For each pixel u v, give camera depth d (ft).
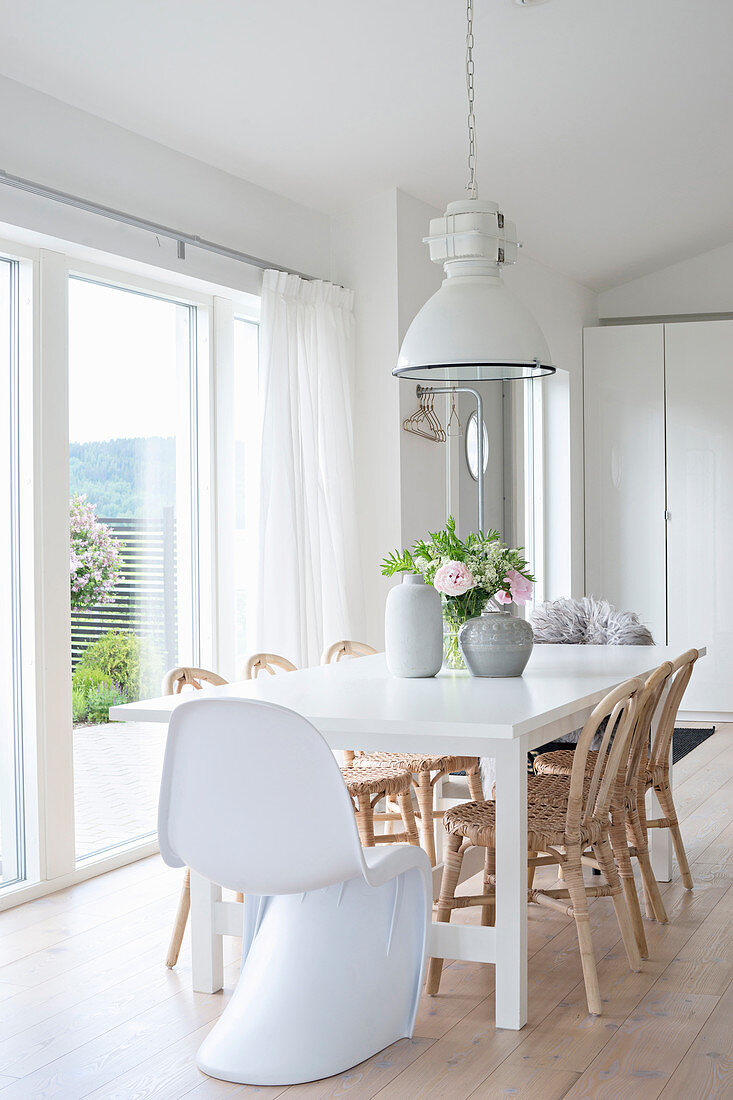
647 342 23.94
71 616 13.23
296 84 13.33
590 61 14.29
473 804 9.82
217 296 15.47
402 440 17.08
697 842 14.03
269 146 14.67
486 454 21.18
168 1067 8.02
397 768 11.37
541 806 9.68
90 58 11.71
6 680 12.20
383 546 17.13
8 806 12.23
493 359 9.78
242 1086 7.74
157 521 14.73
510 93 14.71
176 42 11.87
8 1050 8.29
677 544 23.71
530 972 9.76
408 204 17.31
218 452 15.58
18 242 12.09
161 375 14.84
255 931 8.76
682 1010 8.87
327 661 13.76
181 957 10.25
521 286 21.45
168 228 13.73
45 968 9.97
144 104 12.85
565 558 23.61
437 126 15.24
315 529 15.89
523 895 8.54
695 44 14.40
